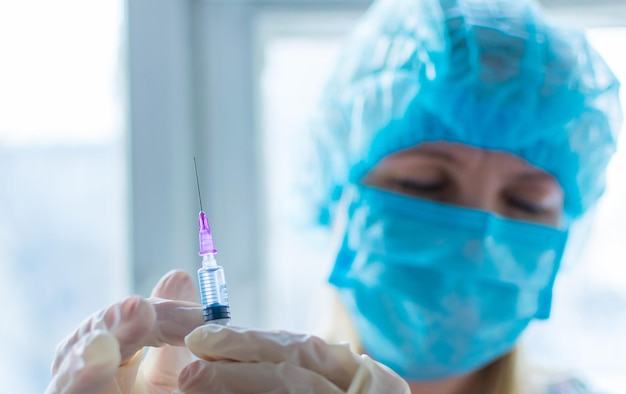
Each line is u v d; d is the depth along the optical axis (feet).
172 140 4.85
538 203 4.17
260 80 5.15
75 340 2.45
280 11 5.04
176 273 2.94
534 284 4.12
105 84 4.99
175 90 4.88
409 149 4.14
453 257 3.98
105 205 5.03
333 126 4.43
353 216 4.25
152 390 2.89
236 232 5.09
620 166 5.07
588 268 5.16
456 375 4.26
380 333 4.19
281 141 5.28
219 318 2.54
